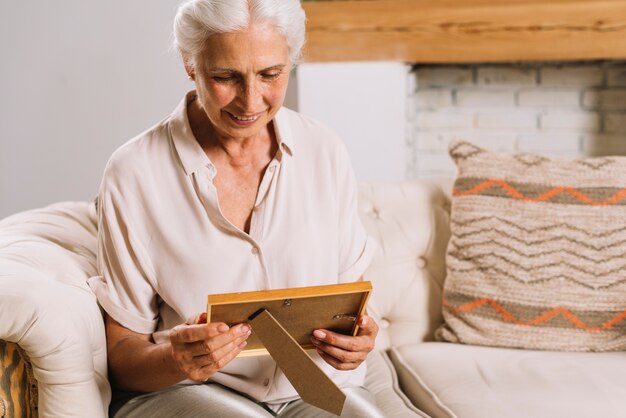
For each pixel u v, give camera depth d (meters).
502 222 1.71
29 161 2.35
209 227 1.31
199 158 1.30
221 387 1.36
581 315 1.66
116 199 1.31
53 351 1.14
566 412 1.37
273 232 1.34
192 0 1.17
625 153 3.07
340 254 1.44
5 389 1.18
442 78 3.07
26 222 1.53
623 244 1.67
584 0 2.52
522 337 1.68
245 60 1.15
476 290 1.71
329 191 1.39
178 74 2.27
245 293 1.09
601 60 2.99
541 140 3.09
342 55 2.66
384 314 1.81
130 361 1.28
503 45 2.59
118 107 2.30
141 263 1.31
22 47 2.26
